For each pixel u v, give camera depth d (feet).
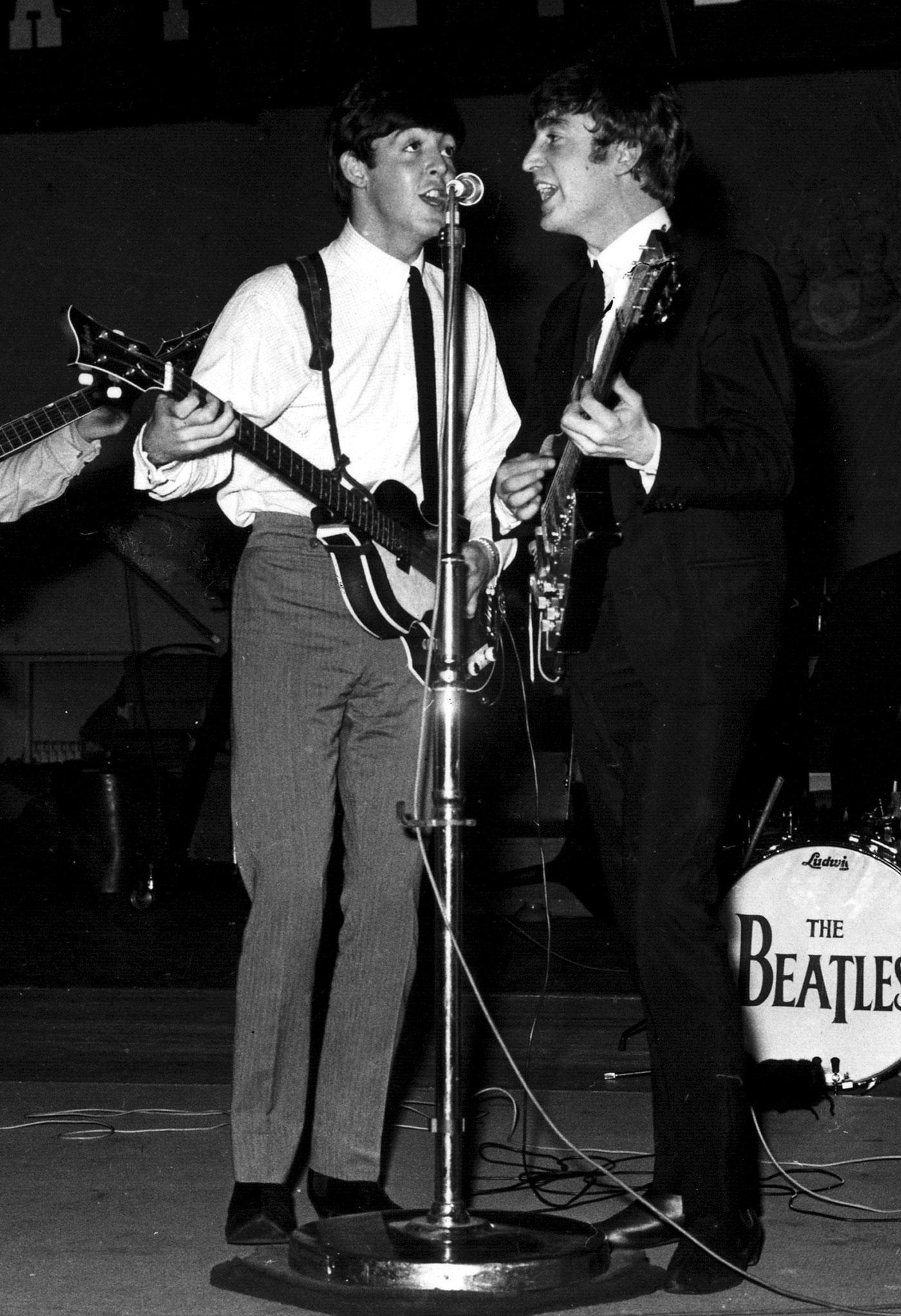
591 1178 9.37
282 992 8.01
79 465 10.41
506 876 16.37
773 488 7.29
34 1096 12.01
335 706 8.27
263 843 8.07
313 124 30.32
